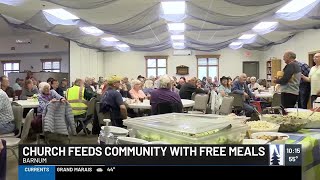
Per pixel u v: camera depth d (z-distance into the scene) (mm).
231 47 15031
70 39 11359
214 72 15914
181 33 10672
